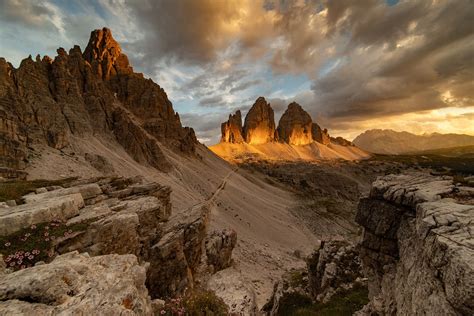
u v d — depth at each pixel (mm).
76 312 5652
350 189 152625
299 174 172250
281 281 24562
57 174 41375
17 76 57031
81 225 12445
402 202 10750
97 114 78000
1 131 40312
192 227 20891
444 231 6789
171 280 16094
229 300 16469
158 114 125938
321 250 22172
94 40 126625
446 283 5680
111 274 7781
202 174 105188
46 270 6434
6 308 5234
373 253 12195
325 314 14844
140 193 23938
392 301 9891
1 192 15969
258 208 86562
